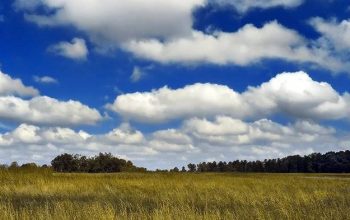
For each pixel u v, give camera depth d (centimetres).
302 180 3266
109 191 2012
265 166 14138
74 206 1312
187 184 2423
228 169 13812
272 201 1515
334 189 2289
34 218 1085
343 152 13638
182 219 1128
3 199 1620
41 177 2483
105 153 8100
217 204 1564
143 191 2094
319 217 1218
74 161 7975
